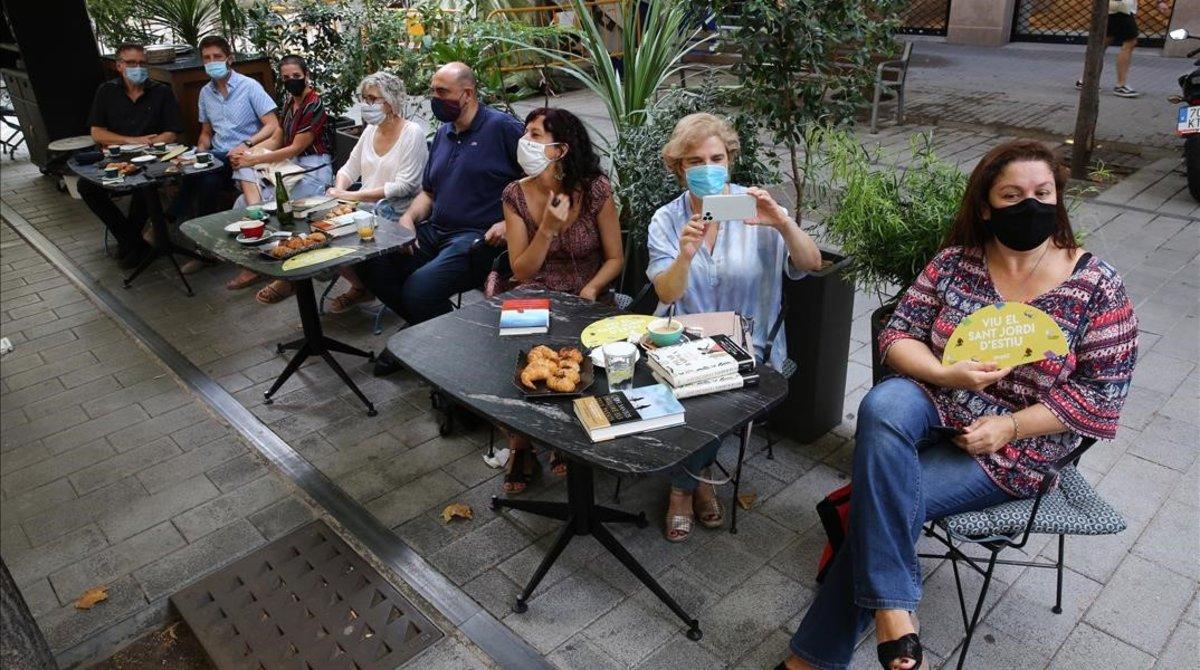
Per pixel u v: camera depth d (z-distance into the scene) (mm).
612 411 2252
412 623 2746
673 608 2645
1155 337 4094
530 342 2748
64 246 6699
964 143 7523
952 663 2445
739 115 3689
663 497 3287
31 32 7566
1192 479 3113
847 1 3430
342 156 6398
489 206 4363
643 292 3170
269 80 7508
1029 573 2760
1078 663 2416
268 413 4090
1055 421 2156
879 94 7887
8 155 9836
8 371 4727
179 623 2848
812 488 3285
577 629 2674
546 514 3104
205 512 3393
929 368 2270
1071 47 11914
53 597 2982
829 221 3041
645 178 3729
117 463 3775
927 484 2229
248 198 5602
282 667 2596
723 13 3834
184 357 4742
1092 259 2201
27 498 3555
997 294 2273
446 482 3480
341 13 6852
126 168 5492
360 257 3748
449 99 4180
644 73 4254
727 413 2285
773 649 2557
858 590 2113
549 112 3303
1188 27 10508
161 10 8734
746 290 3016
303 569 3023
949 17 12727
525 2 8883
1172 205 5789
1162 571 2717
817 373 3361
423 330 2873
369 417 4012
